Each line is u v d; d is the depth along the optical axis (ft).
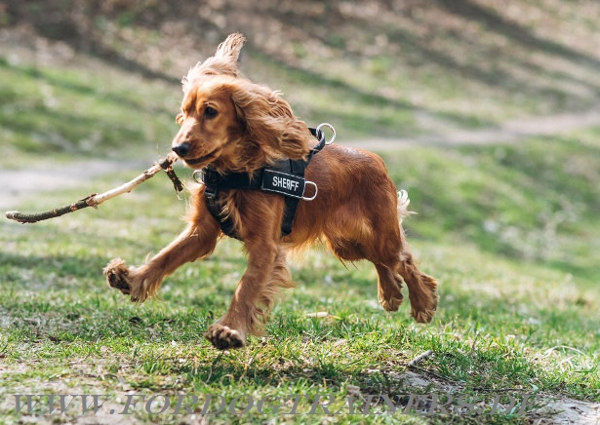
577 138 100.07
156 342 18.69
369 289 31.12
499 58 126.41
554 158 90.63
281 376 16.71
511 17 142.82
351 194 19.17
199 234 17.65
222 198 17.11
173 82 87.76
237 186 16.94
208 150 16.17
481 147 88.38
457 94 109.40
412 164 75.77
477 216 68.64
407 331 20.03
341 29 115.24
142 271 17.16
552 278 46.91
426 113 98.89
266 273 16.97
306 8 115.96
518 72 123.44
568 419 16.33
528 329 24.62
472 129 96.78
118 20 95.91
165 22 99.45
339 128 85.71
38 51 84.58
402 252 20.35
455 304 30.35
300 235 18.54
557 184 83.66
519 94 115.96
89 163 62.28
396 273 20.58
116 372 16.34
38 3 93.45
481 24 135.74
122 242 36.11
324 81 99.45
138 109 77.66
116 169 60.90
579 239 70.23
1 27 87.25
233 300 16.76
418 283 20.75
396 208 20.07
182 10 102.99
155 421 14.40
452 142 88.74
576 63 133.80
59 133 67.26
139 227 41.09
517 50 131.23
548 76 125.59
